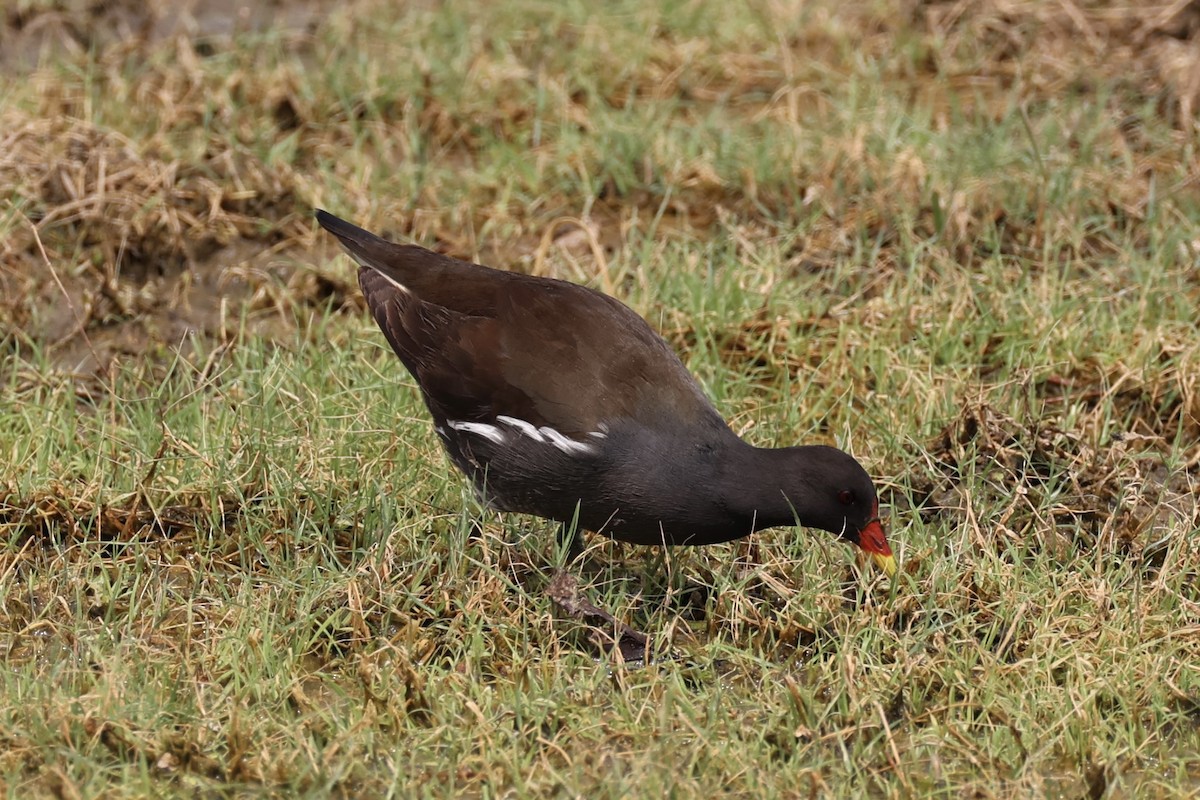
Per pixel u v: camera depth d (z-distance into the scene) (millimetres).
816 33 17312
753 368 12836
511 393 9906
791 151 14930
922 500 11297
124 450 11484
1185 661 9539
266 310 13516
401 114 15945
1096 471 11250
